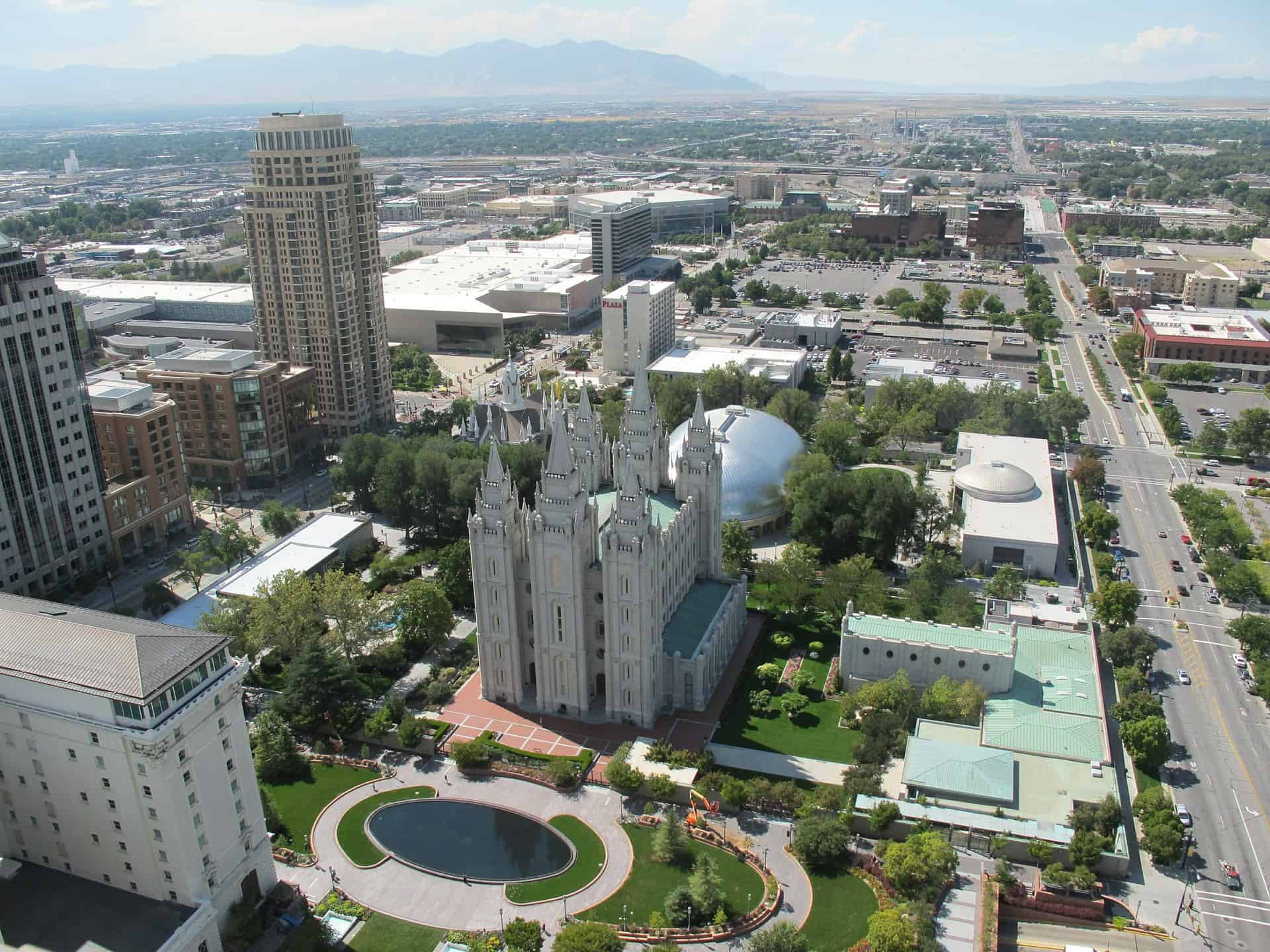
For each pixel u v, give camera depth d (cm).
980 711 17650
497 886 14562
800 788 16525
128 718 12312
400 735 17450
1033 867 14638
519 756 17325
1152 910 14012
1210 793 16438
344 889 14550
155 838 12938
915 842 14525
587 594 18100
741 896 14275
